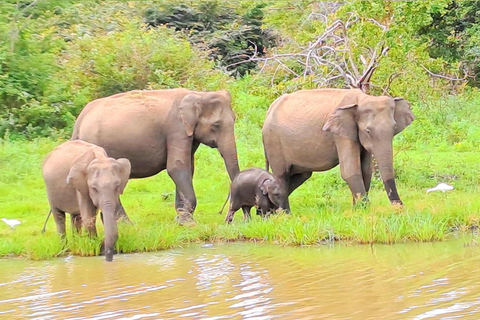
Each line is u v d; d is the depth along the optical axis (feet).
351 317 23.61
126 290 28.76
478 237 35.91
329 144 44.47
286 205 43.73
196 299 26.81
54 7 93.30
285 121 46.24
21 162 61.52
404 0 52.11
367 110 42.50
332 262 32.09
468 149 69.72
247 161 63.77
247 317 24.17
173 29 96.32
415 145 69.82
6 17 78.64
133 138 45.09
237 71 112.47
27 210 49.19
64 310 26.08
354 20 57.21
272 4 123.75
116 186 35.68
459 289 26.32
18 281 31.27
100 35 90.07
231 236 39.32
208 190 55.06
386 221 37.91
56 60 82.33
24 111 72.79
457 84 94.94
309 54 58.65
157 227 40.24
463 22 105.70
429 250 33.78
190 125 44.73
